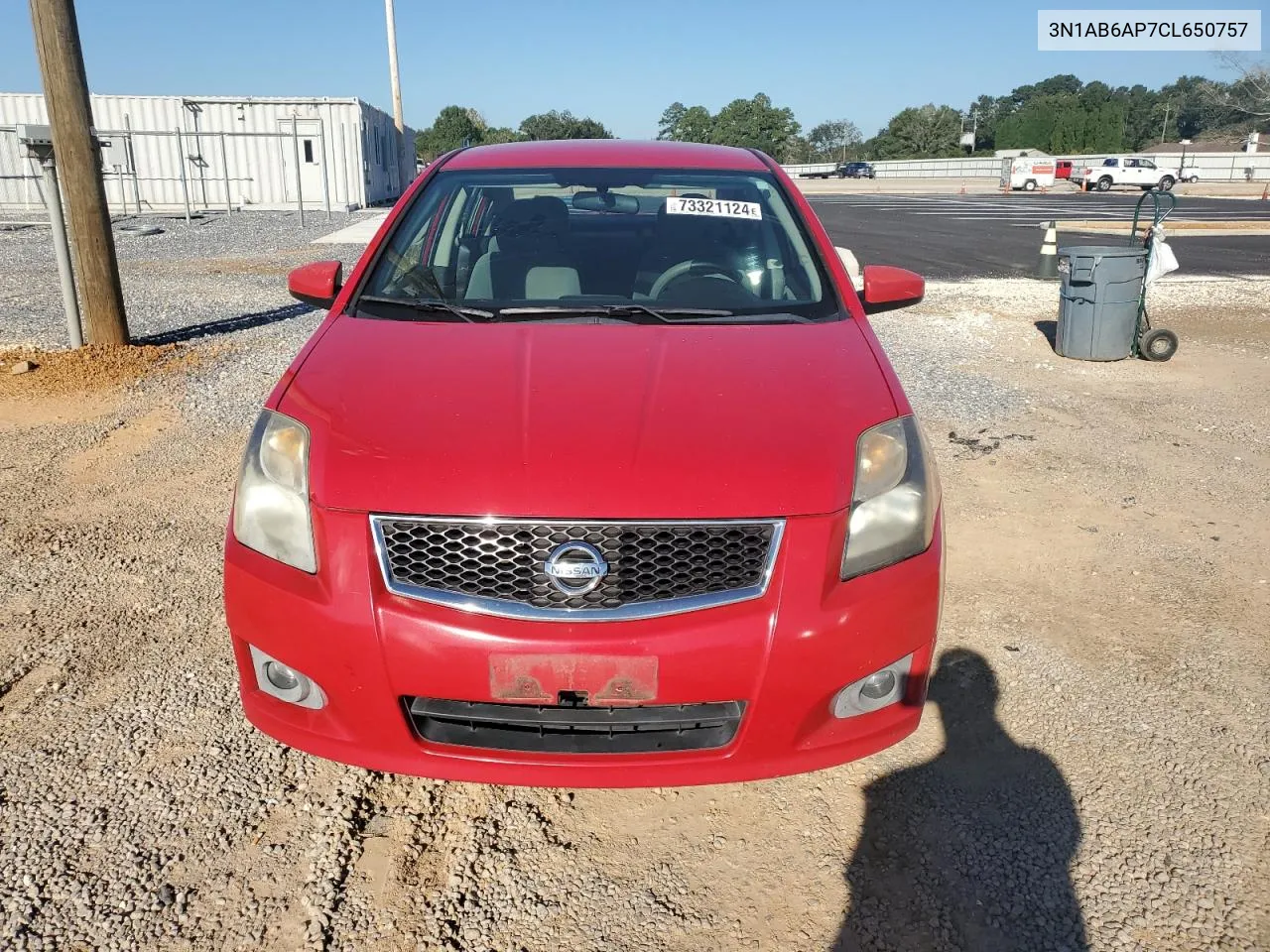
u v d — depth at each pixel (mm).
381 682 2129
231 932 2146
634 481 2148
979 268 14852
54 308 9469
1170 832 2500
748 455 2227
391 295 3146
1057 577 3975
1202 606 3730
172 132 19766
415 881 2318
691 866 2391
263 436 2371
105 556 3965
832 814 2572
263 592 2205
